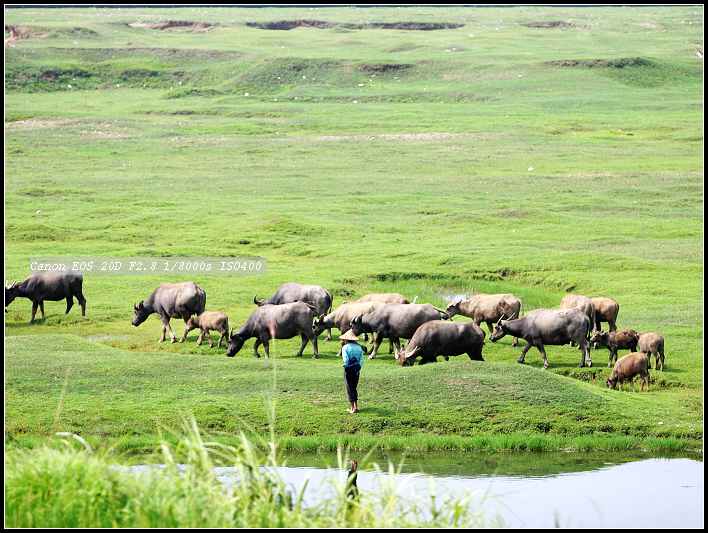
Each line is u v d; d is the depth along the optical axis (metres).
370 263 94.00
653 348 58.94
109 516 27.05
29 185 139.50
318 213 121.44
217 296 82.00
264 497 27.86
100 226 113.25
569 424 48.91
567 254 94.69
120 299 81.94
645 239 105.44
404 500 30.20
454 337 56.41
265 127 198.75
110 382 52.56
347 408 49.53
